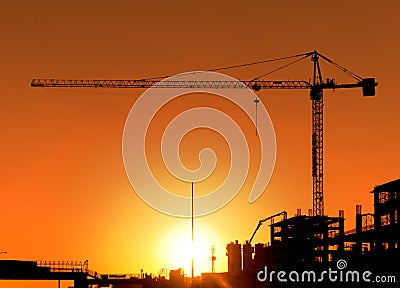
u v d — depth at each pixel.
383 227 190.88
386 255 183.12
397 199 192.25
